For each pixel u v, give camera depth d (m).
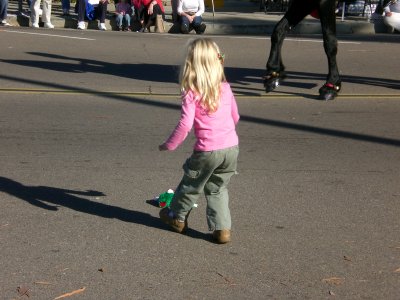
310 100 12.08
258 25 23.00
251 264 5.68
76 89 12.39
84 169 8.05
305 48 18.19
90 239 6.11
